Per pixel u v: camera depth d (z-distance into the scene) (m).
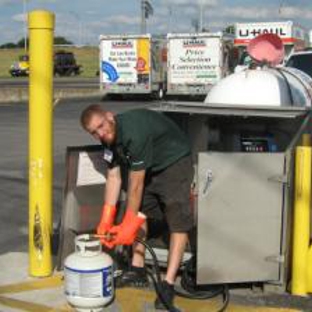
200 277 5.02
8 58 82.81
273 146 5.93
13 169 11.05
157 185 4.97
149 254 5.53
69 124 19.11
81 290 4.71
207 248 5.00
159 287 4.90
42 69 5.35
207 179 4.92
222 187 4.95
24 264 5.91
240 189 4.97
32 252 5.55
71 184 5.45
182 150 4.95
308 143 5.13
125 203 5.44
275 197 5.04
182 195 4.94
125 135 4.71
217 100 6.18
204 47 31.09
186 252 5.35
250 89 6.09
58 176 10.32
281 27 24.36
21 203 8.41
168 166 4.90
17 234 6.99
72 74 62.12
